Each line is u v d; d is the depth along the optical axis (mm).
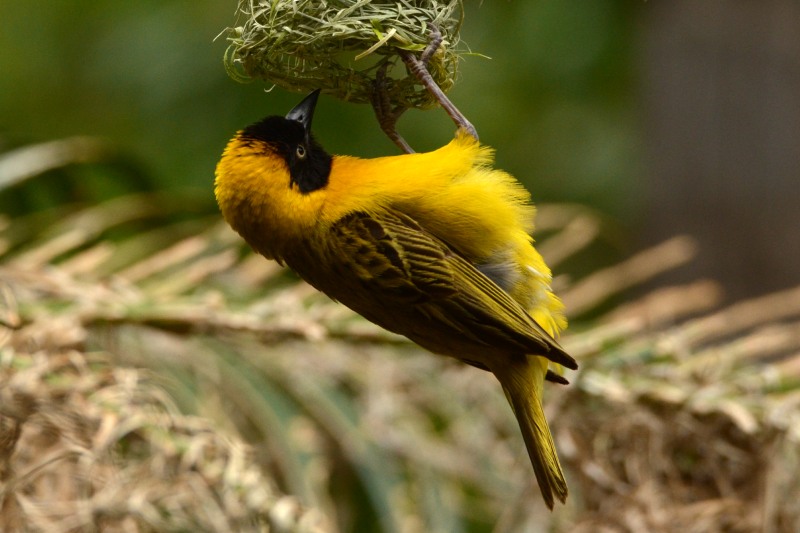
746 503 8758
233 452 7594
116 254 10227
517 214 7242
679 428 8836
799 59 15125
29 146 10250
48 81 16906
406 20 6723
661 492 8812
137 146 16078
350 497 9688
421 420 9867
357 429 9547
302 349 9594
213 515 7332
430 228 7121
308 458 9062
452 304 7016
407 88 6973
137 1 16984
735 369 9578
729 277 15258
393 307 7156
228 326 8938
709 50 15516
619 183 16828
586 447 8867
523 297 7258
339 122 15766
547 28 16875
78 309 8734
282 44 6668
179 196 10711
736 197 15320
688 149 15609
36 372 7418
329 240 7023
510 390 7379
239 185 6980
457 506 9789
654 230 15945
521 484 9664
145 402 7582
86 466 7211
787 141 15141
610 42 16828
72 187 10625
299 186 7004
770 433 8750
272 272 10289
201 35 16500
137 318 8781
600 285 11078
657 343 9375
